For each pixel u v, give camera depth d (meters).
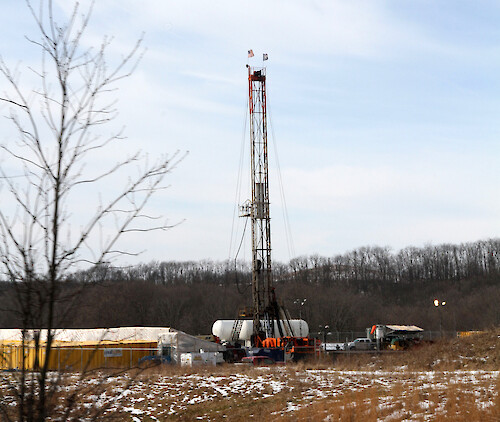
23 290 5.12
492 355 46.59
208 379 40.06
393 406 26.61
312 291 127.94
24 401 5.01
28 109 5.64
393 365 50.03
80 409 5.37
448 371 42.50
